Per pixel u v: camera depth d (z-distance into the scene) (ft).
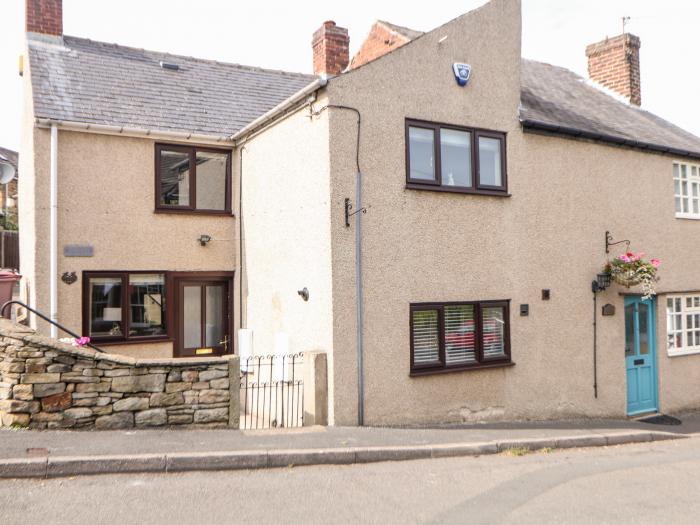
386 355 28.84
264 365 34.47
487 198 32.50
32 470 19.08
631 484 21.71
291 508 17.65
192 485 19.33
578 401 35.60
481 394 31.78
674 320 41.88
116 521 16.12
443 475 21.79
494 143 33.19
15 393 22.77
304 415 28.37
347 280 27.91
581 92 47.88
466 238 31.63
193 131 38.22
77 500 17.51
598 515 18.17
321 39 45.19
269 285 34.32
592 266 36.70
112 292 36.40
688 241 42.55
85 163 35.60
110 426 23.86
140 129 36.29
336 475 21.18
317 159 28.76
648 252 39.81
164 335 37.32
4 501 17.17
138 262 36.68
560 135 35.37
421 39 30.58
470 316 31.94
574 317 35.70
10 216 72.23
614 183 38.14
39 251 34.04
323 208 28.12
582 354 35.94
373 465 22.77
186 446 22.04
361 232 28.40
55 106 35.55
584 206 36.55
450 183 31.40
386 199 29.19
